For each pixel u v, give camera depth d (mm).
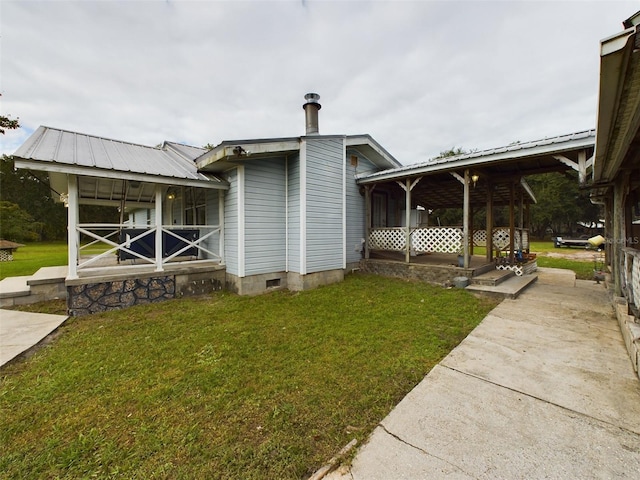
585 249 17172
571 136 4543
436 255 9422
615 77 1707
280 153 6191
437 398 2227
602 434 1795
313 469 1595
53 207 26953
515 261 7500
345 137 7289
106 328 3943
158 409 2143
